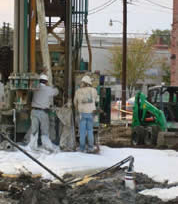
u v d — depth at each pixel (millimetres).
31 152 10945
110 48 54000
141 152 12320
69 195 7293
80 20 13641
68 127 11758
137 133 16359
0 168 9180
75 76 12656
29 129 11891
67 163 9938
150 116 16719
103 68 53906
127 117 28844
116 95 38875
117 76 53312
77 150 11805
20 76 11312
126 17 31531
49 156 10594
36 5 12102
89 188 7516
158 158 11273
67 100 12430
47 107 11453
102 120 14656
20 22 11859
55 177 8273
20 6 11859
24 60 11891
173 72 32125
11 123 12195
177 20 31641
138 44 53781
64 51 13273
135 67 53312
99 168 9688
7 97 12289
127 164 10078
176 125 15891
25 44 11914
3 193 7695
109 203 6855
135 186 7793
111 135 20312
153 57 54469
